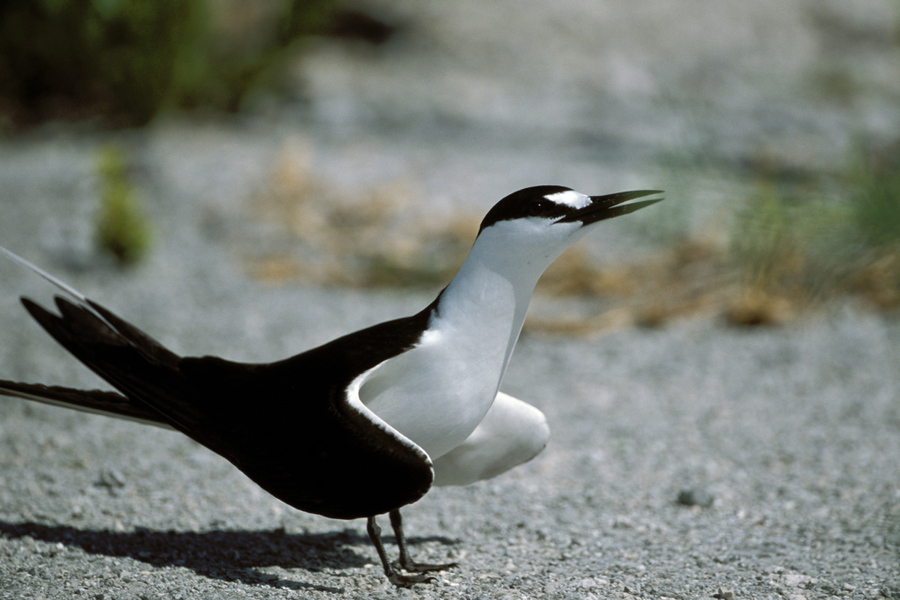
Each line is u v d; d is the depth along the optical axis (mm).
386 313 12039
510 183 16656
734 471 7961
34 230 14633
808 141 18172
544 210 5562
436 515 7211
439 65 24188
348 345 5586
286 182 15648
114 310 11867
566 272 13109
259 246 14406
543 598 5523
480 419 5797
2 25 20562
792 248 12250
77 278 13117
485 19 25766
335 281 13258
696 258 13156
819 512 7098
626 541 6633
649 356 10758
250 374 5781
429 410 5598
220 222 15180
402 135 19938
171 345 10727
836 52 26031
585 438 8711
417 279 13195
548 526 6949
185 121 20844
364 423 5223
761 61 24859
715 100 21672
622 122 20406
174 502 7203
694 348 10977
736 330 11539
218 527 6785
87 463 7891
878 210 11797
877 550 6328
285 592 5547
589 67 24047
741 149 17016
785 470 7941
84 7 20047
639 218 13711
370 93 22391
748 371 10227
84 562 5992
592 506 7324
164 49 20031
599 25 25734
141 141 19219
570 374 10281
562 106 21703
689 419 9102
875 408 9172
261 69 21109
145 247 13570
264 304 12281
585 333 11539
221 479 7715
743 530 6805
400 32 25500
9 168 17688
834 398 9445
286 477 5402
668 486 7695
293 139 18906
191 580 5691
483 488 7703
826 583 5785
